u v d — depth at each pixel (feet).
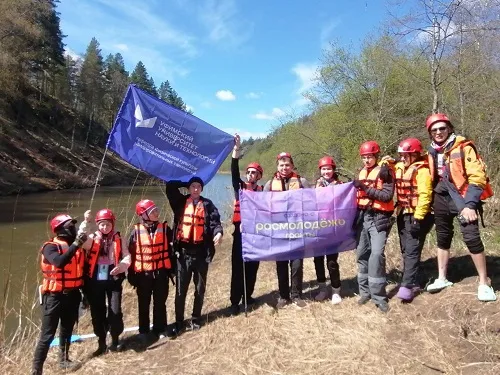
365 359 13.12
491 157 27.48
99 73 205.98
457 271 17.57
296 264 17.31
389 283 18.17
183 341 16.29
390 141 50.11
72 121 179.52
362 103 58.70
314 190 17.01
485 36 27.89
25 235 47.19
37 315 22.65
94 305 16.17
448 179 14.40
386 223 15.90
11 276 30.50
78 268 15.43
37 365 14.74
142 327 17.31
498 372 11.63
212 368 14.06
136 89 18.45
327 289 18.97
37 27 124.36
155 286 16.98
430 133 15.02
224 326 16.78
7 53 112.06
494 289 14.74
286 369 13.33
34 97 163.32
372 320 15.03
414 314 14.73
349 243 17.07
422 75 43.93
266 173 79.66
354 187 16.80
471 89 29.76
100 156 168.55
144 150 18.37
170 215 31.17
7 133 122.83
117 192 103.24
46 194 93.91
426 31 27.20
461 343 12.81
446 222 15.29
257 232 17.19
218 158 18.76
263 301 19.10
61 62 180.65
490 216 23.04
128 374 14.56
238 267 18.34
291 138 66.54
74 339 18.31
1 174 96.63
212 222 17.29
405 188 15.79
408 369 12.43
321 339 14.53
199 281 17.06
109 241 16.55
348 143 58.29
